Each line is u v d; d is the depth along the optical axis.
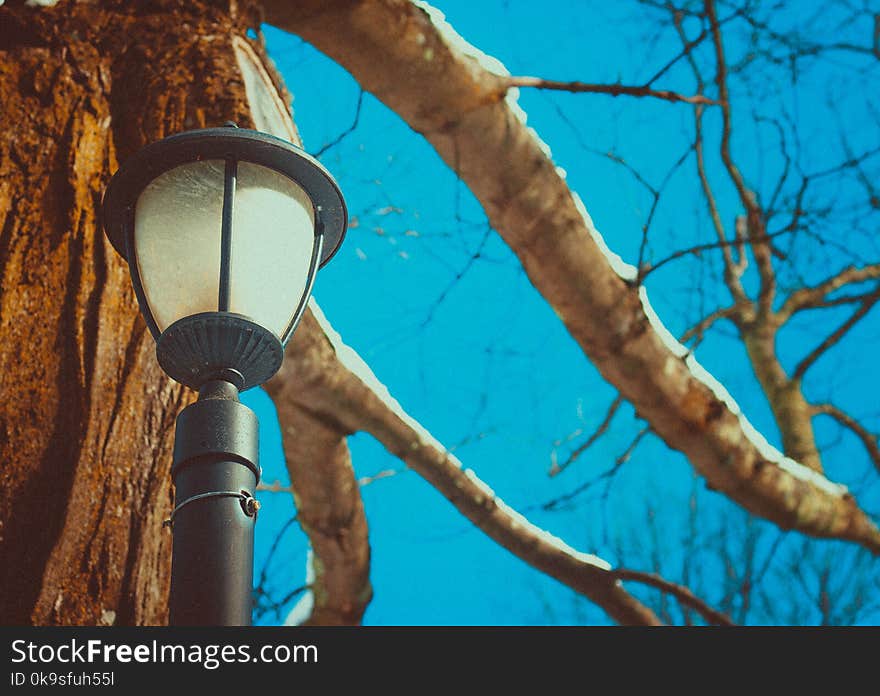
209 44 3.86
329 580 7.40
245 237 2.43
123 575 2.85
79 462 2.89
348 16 4.84
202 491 2.14
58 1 3.78
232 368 2.33
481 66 5.21
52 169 3.37
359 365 6.27
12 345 3.01
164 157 2.48
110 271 3.21
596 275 5.75
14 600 2.70
